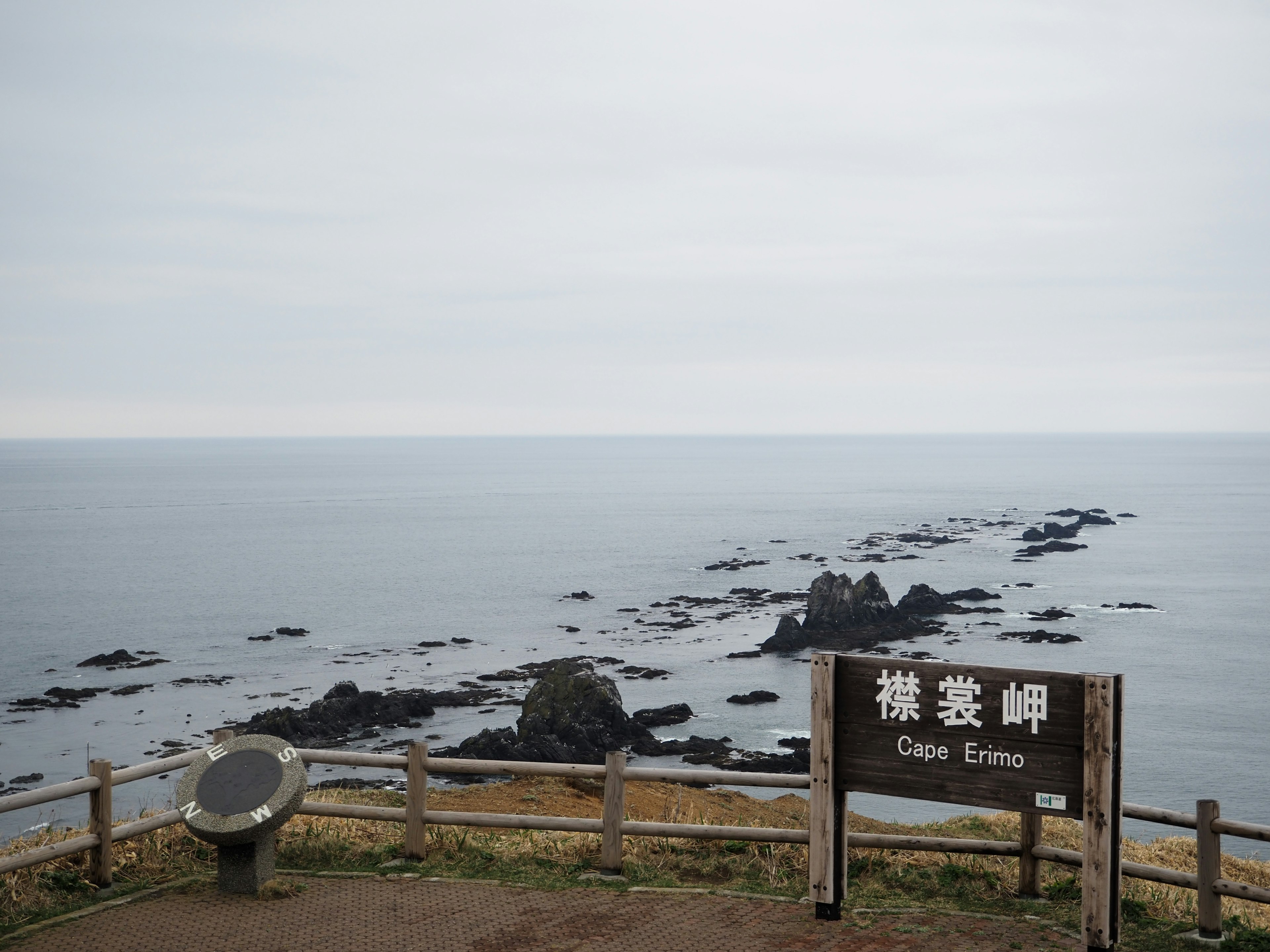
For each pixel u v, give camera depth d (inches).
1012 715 317.4
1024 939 319.0
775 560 5516.7
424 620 3924.7
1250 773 2036.2
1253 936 329.7
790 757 2116.1
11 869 335.0
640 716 2440.9
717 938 317.1
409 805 395.2
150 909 341.4
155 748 2247.8
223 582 4943.4
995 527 7155.5
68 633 3686.0
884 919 336.5
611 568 5344.5
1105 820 301.9
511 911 339.6
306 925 326.3
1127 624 3673.7
